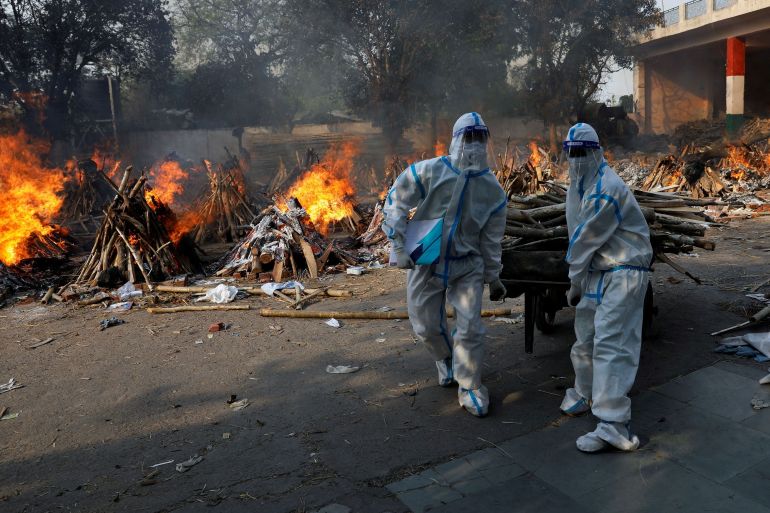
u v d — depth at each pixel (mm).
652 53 42000
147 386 5031
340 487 3475
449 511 3215
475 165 4105
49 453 4016
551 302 5527
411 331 6145
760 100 43625
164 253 9000
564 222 5094
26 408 4711
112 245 8812
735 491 3238
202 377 5176
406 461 3717
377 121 33094
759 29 32406
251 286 8438
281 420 4336
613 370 3674
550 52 32344
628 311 3697
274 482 3555
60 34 31531
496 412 4305
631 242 3719
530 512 3176
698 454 3602
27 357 5871
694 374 4668
